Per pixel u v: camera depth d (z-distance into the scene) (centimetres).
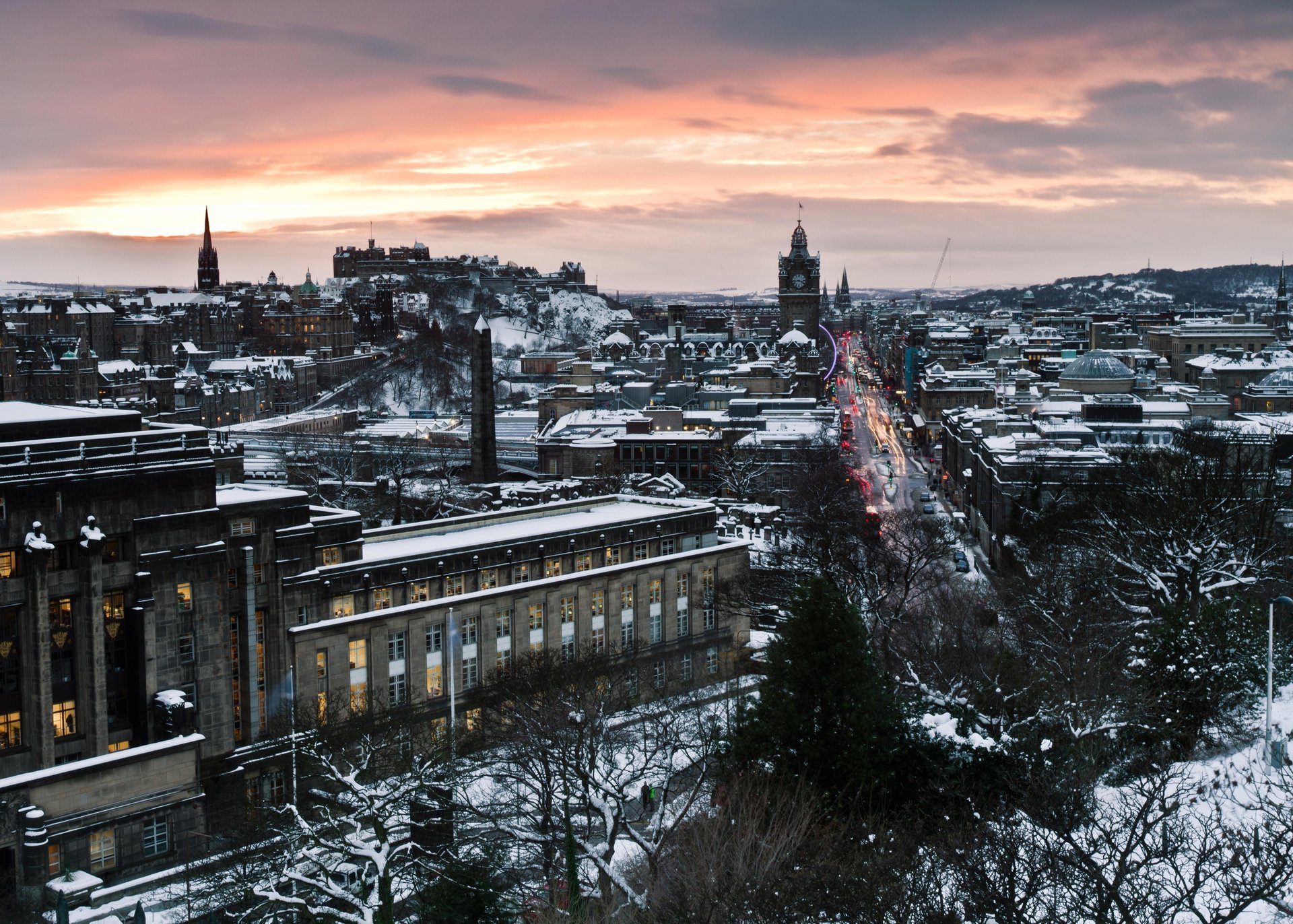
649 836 9819
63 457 12212
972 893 6134
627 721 12419
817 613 9475
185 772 12194
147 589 12594
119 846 11750
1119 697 9931
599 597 16900
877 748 9156
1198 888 5912
